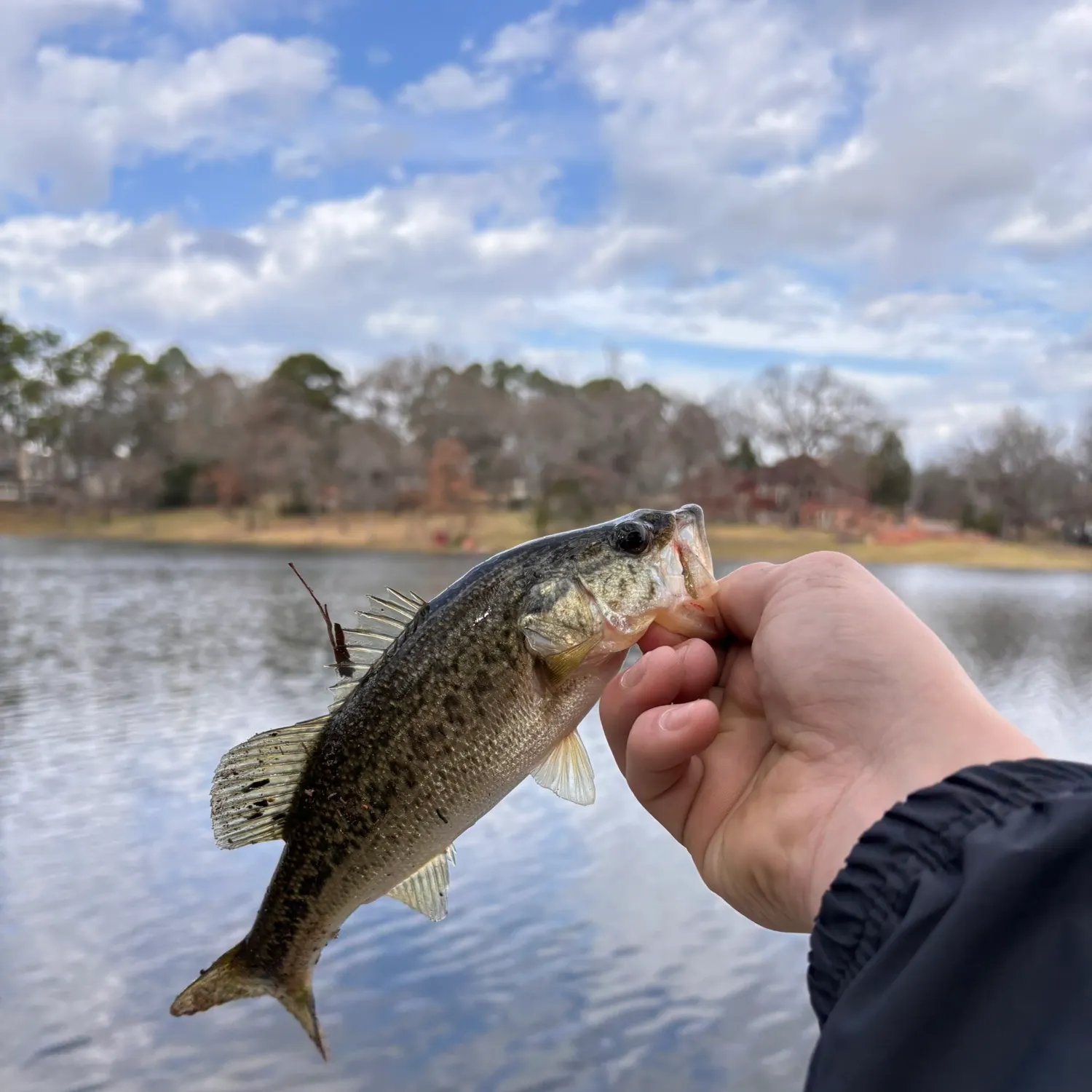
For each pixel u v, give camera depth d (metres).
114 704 20.14
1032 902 1.18
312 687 22.25
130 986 8.59
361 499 93.31
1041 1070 1.08
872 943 1.39
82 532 92.81
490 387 104.81
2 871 10.90
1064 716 20.34
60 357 123.75
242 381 113.44
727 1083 7.24
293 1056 7.61
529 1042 7.68
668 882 10.86
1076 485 77.44
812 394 85.19
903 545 73.38
